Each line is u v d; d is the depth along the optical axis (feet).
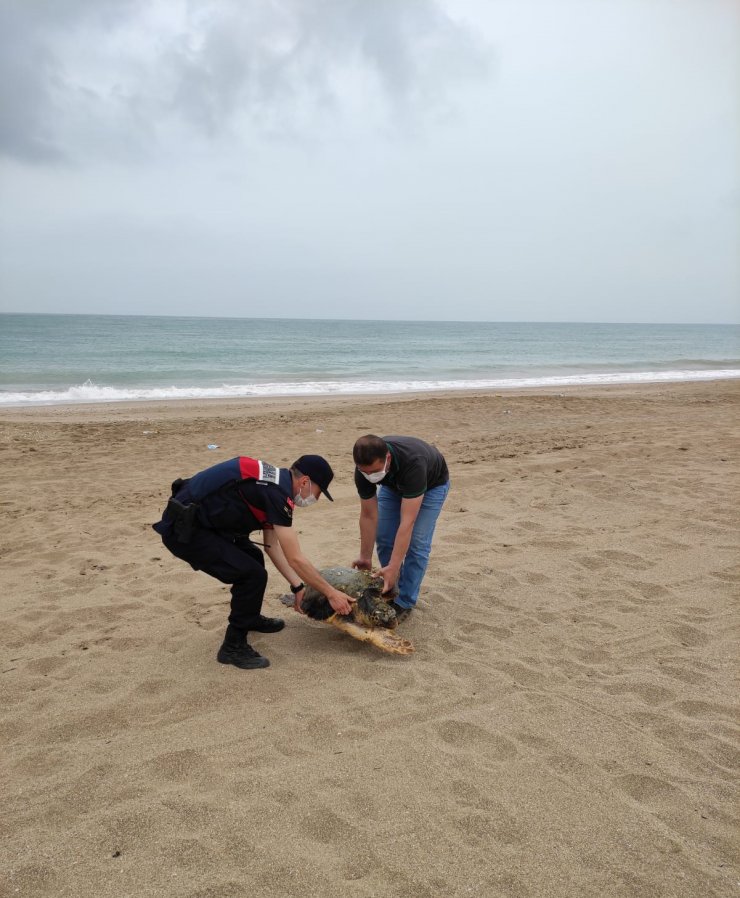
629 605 16.25
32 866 7.98
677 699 11.96
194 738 10.68
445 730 10.89
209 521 12.48
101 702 11.80
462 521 23.22
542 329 508.94
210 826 8.63
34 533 22.29
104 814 8.87
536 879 7.84
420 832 8.55
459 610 16.03
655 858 8.18
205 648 14.02
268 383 85.30
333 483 29.35
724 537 21.01
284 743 10.52
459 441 39.50
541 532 21.95
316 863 8.02
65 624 15.31
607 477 28.63
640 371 117.60
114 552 20.45
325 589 13.12
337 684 12.48
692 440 38.47
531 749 10.39
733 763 10.13
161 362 118.83
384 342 217.97
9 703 11.84
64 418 50.49
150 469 32.12
